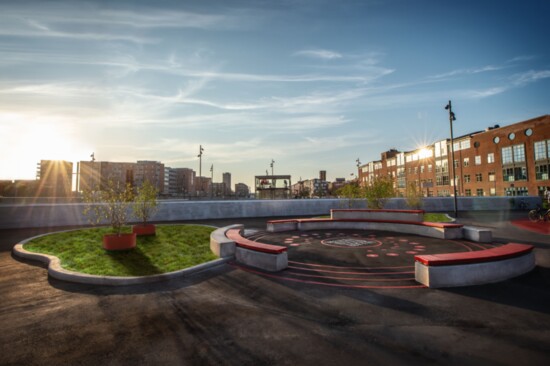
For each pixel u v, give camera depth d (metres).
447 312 5.11
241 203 23.33
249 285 6.68
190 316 5.05
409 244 11.43
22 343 4.23
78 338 4.35
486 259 6.68
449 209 30.36
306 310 5.25
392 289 6.30
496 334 4.33
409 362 3.64
